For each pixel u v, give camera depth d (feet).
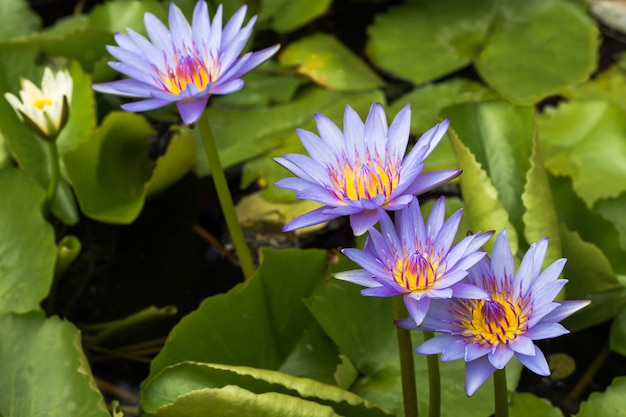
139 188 6.40
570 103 6.47
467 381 4.99
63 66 6.66
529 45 7.25
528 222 5.63
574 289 5.79
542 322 5.01
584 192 6.17
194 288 6.19
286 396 5.28
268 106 6.98
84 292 6.22
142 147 6.52
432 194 6.34
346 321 5.72
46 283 5.85
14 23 7.77
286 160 5.17
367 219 5.05
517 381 5.59
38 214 5.95
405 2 8.09
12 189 6.00
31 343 5.59
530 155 5.81
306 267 5.75
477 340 5.02
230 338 5.66
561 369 5.81
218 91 5.42
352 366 5.69
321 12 7.65
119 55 5.51
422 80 7.04
